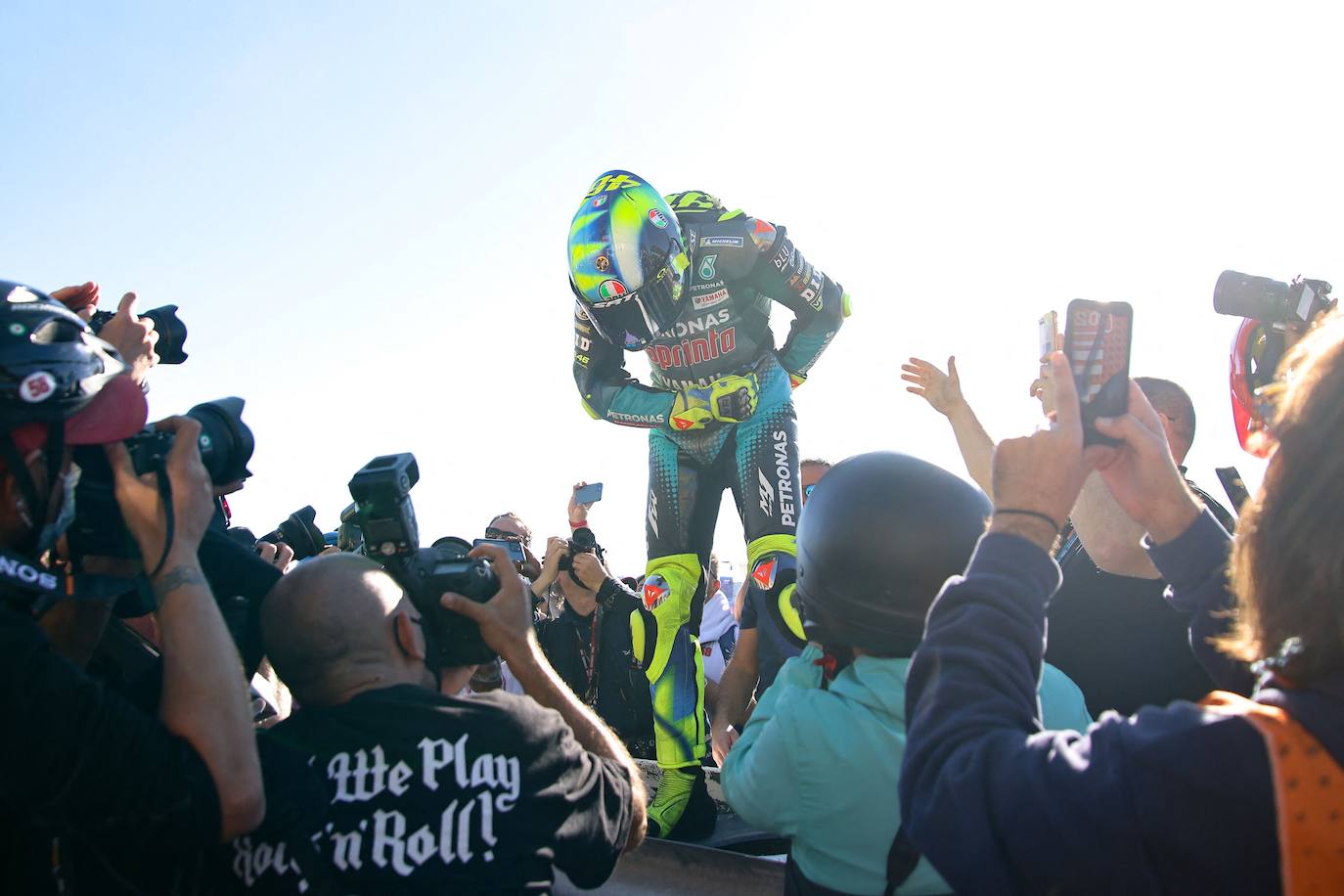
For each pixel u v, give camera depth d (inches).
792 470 160.7
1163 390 99.6
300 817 58.7
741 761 72.7
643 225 150.9
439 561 73.0
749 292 167.6
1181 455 99.2
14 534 52.2
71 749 48.2
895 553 65.2
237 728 54.2
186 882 60.4
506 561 74.5
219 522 80.4
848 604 66.6
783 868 114.3
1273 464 43.8
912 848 62.3
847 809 65.1
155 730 51.8
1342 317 45.6
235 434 68.5
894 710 65.4
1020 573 49.1
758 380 167.6
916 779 46.9
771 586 148.5
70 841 56.9
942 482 68.7
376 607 66.2
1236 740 38.8
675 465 172.6
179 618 55.2
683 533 169.0
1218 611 54.2
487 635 72.1
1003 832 42.6
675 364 167.3
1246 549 44.1
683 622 158.4
